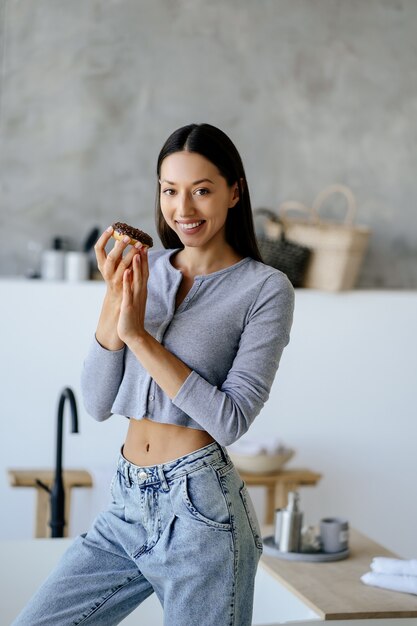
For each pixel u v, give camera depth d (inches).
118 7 190.2
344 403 188.9
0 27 185.5
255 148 197.2
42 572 119.1
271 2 196.7
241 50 195.6
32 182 188.1
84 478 166.4
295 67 198.2
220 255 83.1
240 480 80.0
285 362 186.5
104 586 80.9
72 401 118.2
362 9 200.8
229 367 80.2
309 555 119.3
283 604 113.4
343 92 200.7
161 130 193.0
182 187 79.0
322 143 200.1
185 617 76.3
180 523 76.4
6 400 175.8
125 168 191.8
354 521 189.8
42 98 187.8
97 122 190.2
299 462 187.3
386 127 203.0
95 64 189.8
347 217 201.8
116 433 179.0
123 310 75.8
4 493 175.8
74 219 189.9
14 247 187.8
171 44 192.7
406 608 101.8
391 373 190.7
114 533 80.8
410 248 205.5
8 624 117.2
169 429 78.2
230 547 76.2
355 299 188.9
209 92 194.5
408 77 203.6
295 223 189.9
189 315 80.0
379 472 190.2
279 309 80.2
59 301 177.3
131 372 80.8
